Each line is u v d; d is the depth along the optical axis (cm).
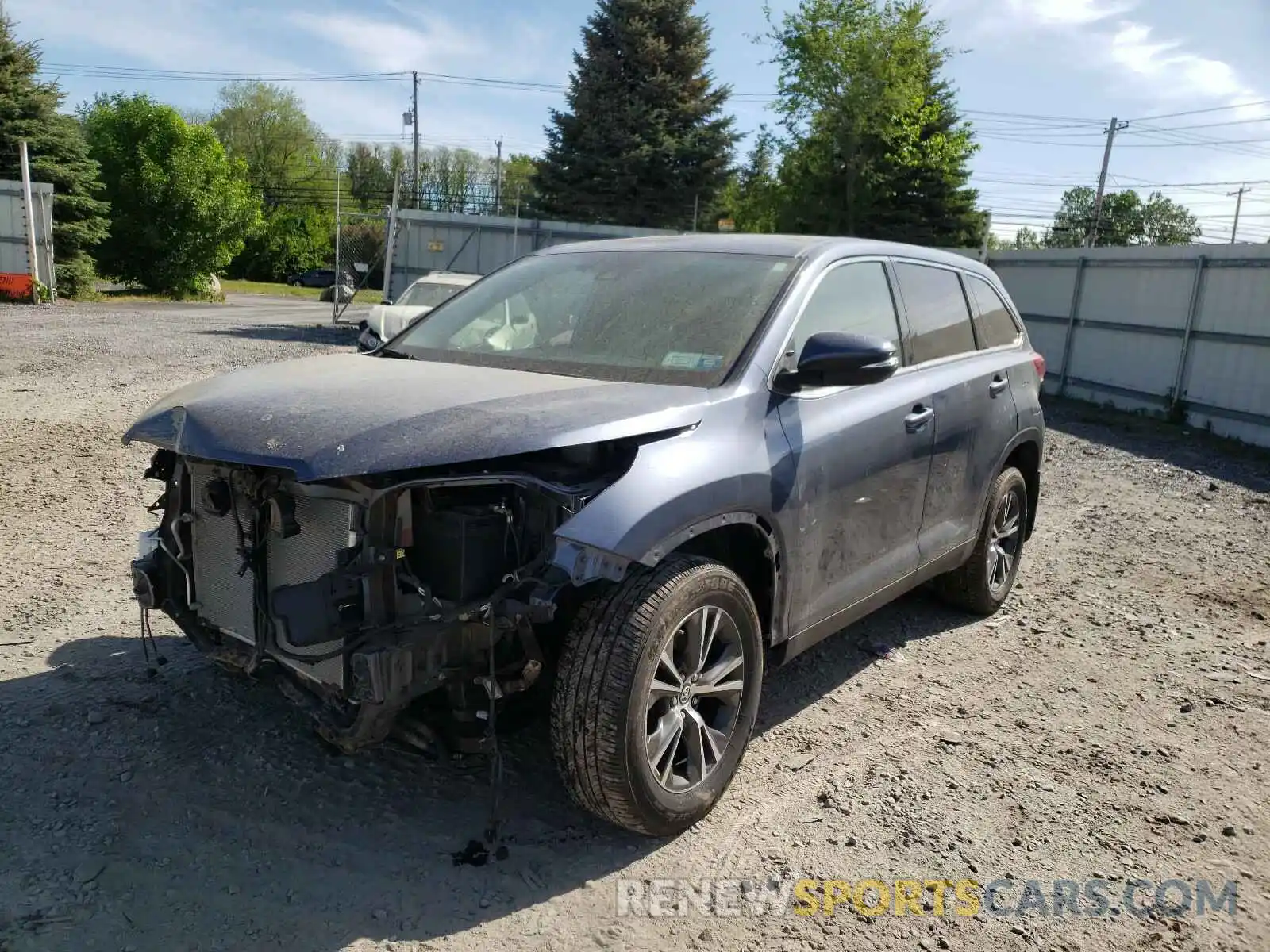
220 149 4062
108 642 452
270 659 316
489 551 294
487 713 296
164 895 282
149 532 360
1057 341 1712
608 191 3903
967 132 3167
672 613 299
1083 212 7194
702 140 3912
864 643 504
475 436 279
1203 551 716
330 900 283
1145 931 286
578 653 293
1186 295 1399
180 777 344
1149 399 1476
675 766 324
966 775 371
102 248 3819
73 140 3316
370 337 1430
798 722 412
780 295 376
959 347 496
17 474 739
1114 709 436
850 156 3066
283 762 356
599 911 284
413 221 2373
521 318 409
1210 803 358
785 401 356
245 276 7262
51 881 285
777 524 342
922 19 2844
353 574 280
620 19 3869
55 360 1393
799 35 2905
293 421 296
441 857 306
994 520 525
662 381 346
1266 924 291
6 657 430
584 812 335
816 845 322
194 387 353
